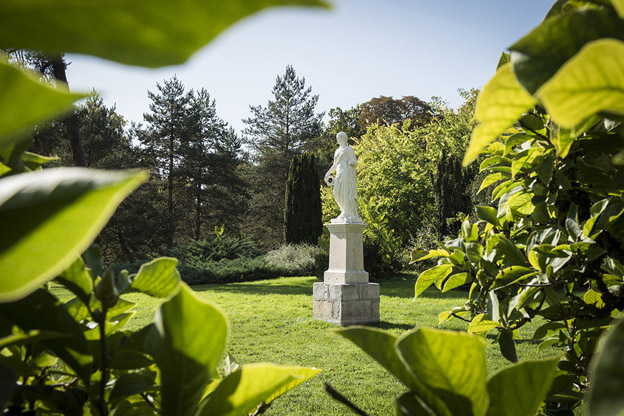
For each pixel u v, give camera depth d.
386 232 21.19
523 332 8.58
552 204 1.34
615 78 0.27
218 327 0.42
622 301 1.20
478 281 1.43
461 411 0.47
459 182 22.80
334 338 9.66
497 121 0.40
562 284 1.31
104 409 0.55
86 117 24.48
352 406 0.56
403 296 15.45
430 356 0.45
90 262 0.70
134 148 29.89
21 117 0.24
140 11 0.20
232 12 0.19
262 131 37.00
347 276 11.08
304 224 24.84
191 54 0.21
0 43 0.22
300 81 36.72
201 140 31.86
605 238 1.20
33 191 0.25
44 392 0.54
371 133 31.67
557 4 0.61
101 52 0.21
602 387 0.30
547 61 0.39
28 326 0.52
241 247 25.97
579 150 1.22
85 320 0.77
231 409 0.47
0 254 0.26
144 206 28.66
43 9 0.20
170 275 0.62
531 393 0.48
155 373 0.77
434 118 34.53
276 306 13.60
